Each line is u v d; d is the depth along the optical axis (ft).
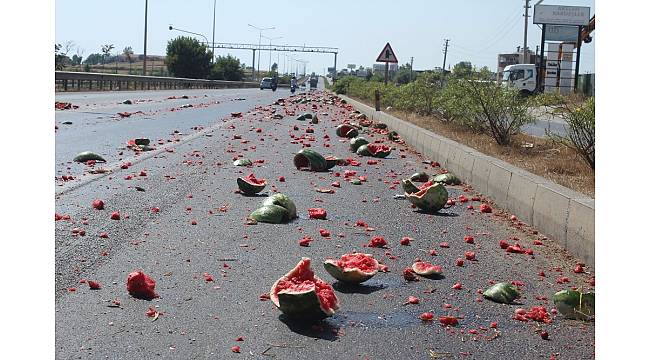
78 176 40.91
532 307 20.66
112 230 28.14
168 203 34.27
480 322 19.25
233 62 418.10
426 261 25.55
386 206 35.91
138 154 52.85
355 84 200.13
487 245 28.30
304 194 38.45
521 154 49.60
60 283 21.07
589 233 25.22
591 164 40.27
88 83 166.81
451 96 69.72
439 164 52.49
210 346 16.90
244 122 91.61
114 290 20.76
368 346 17.25
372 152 58.03
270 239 27.84
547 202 29.84
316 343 17.31
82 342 16.89
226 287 21.49
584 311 19.52
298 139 69.46
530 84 166.20
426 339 17.84
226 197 36.58
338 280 22.66
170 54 349.82
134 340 17.12
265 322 18.62
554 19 163.63
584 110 40.96
